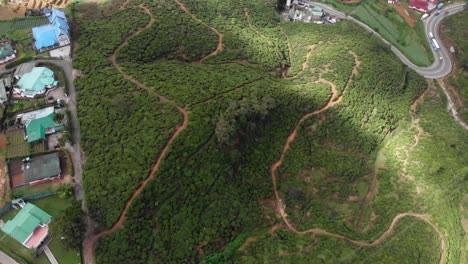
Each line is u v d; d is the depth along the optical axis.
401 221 80.31
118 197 71.75
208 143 79.38
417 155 92.88
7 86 88.94
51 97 88.12
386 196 86.06
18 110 86.06
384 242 75.81
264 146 86.38
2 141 82.00
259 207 80.31
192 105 82.81
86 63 90.44
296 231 77.94
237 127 80.00
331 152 91.38
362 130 95.94
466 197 88.06
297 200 83.38
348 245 74.06
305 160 88.69
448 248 77.88
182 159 76.75
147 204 72.75
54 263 68.19
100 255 67.88
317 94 95.00
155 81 87.44
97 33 96.81
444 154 92.94
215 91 86.62
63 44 95.50
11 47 95.38
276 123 88.94
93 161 76.06
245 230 76.50
